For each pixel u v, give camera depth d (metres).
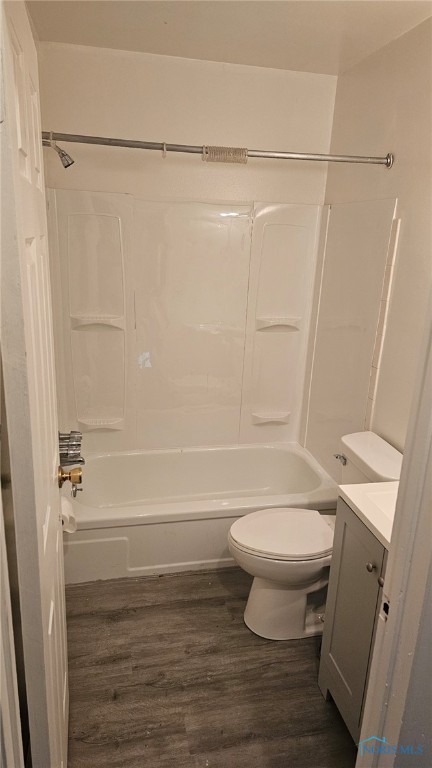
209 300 2.67
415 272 1.86
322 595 2.14
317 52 2.15
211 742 1.63
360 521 1.47
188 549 2.42
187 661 1.93
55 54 2.19
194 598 2.28
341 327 2.45
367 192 2.21
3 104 0.64
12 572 0.94
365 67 2.20
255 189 2.57
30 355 0.81
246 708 1.75
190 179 2.49
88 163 2.36
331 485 2.54
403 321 1.94
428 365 0.77
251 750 1.60
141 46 2.18
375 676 0.96
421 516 0.81
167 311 2.63
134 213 2.45
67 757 1.55
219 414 2.88
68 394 2.63
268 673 1.89
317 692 1.82
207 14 1.80
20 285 0.71
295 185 2.61
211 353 2.76
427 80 1.77
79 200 2.37
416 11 1.70
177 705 1.75
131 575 2.40
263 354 2.84
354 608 1.52
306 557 1.86
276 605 2.02
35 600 0.88
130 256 2.50
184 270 2.59
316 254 2.72
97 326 2.56
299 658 1.96
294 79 2.44
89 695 1.78
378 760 0.98
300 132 2.53
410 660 0.87
